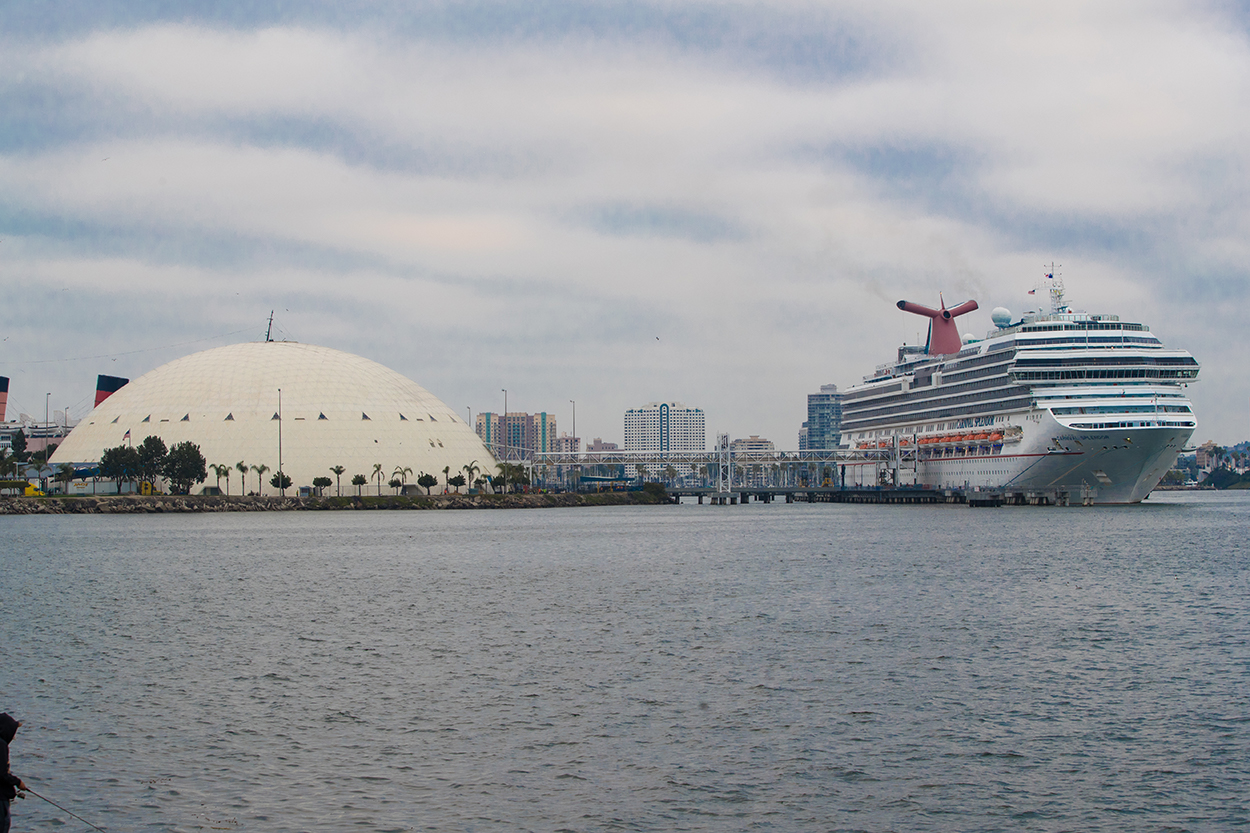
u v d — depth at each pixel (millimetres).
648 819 33656
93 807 34594
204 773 37906
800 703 47281
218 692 49969
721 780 37094
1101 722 44125
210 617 74500
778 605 78000
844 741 41500
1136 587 87688
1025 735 42281
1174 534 150500
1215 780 37125
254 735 42469
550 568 109188
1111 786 36625
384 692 49781
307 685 51375
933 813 34250
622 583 93875
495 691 49844
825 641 62406
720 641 62625
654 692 49469
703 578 97562
